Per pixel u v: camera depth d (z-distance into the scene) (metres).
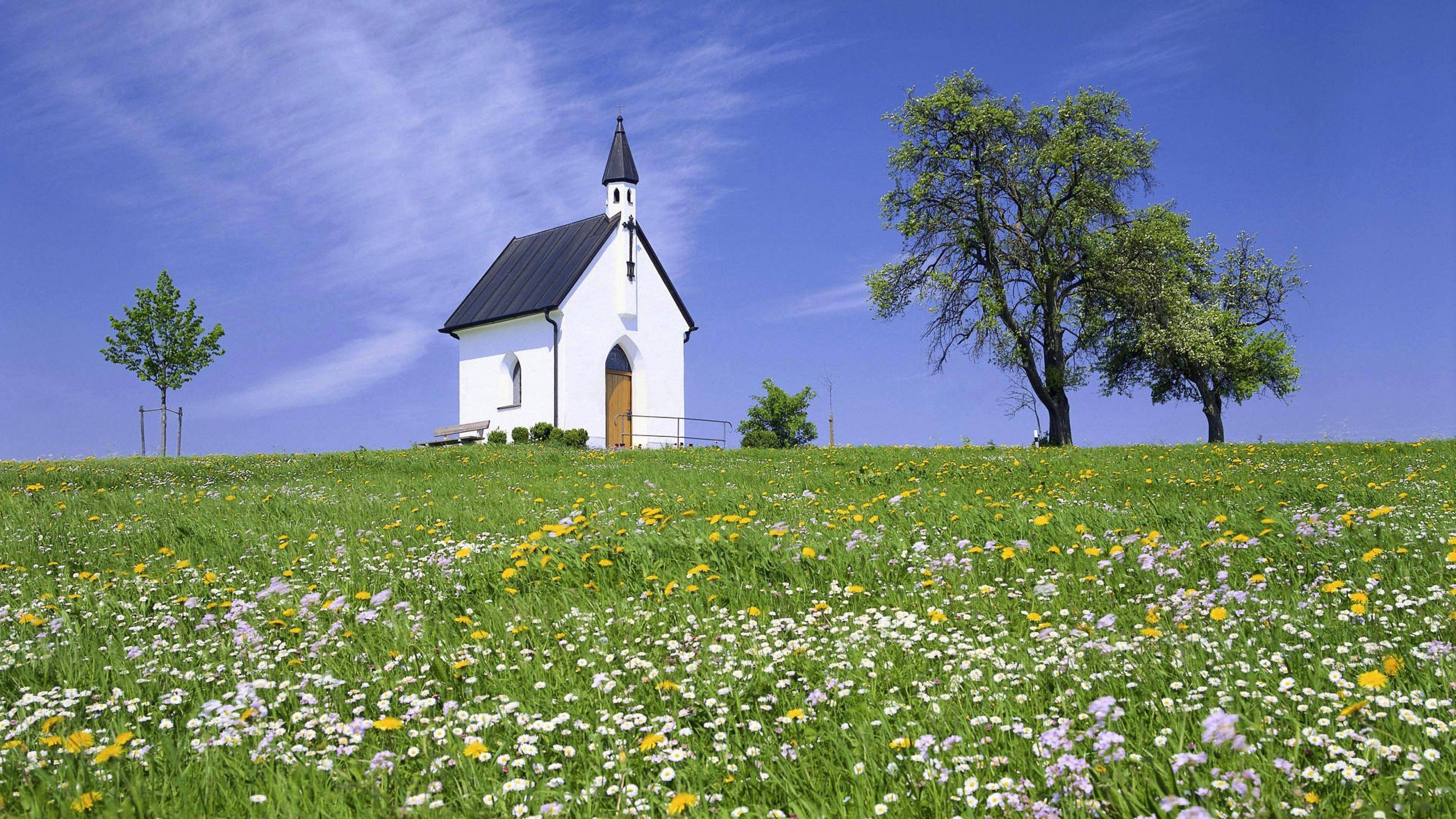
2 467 19.56
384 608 6.15
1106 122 34.06
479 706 4.24
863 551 7.07
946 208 34.53
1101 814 2.85
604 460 21.39
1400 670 3.92
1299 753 3.15
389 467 19.48
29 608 6.88
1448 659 3.91
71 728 4.16
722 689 4.28
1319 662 4.02
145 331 29.83
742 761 3.52
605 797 3.26
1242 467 15.02
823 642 4.97
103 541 10.02
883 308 35.16
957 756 3.34
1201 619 4.95
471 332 36.84
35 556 9.35
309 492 14.66
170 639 5.91
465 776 3.41
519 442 31.94
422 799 3.10
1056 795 2.93
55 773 3.46
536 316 34.06
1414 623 4.59
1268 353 40.16
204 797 3.35
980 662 4.41
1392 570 5.79
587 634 5.39
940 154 34.19
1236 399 40.53
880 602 5.95
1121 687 3.98
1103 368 40.19
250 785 3.42
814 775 3.38
